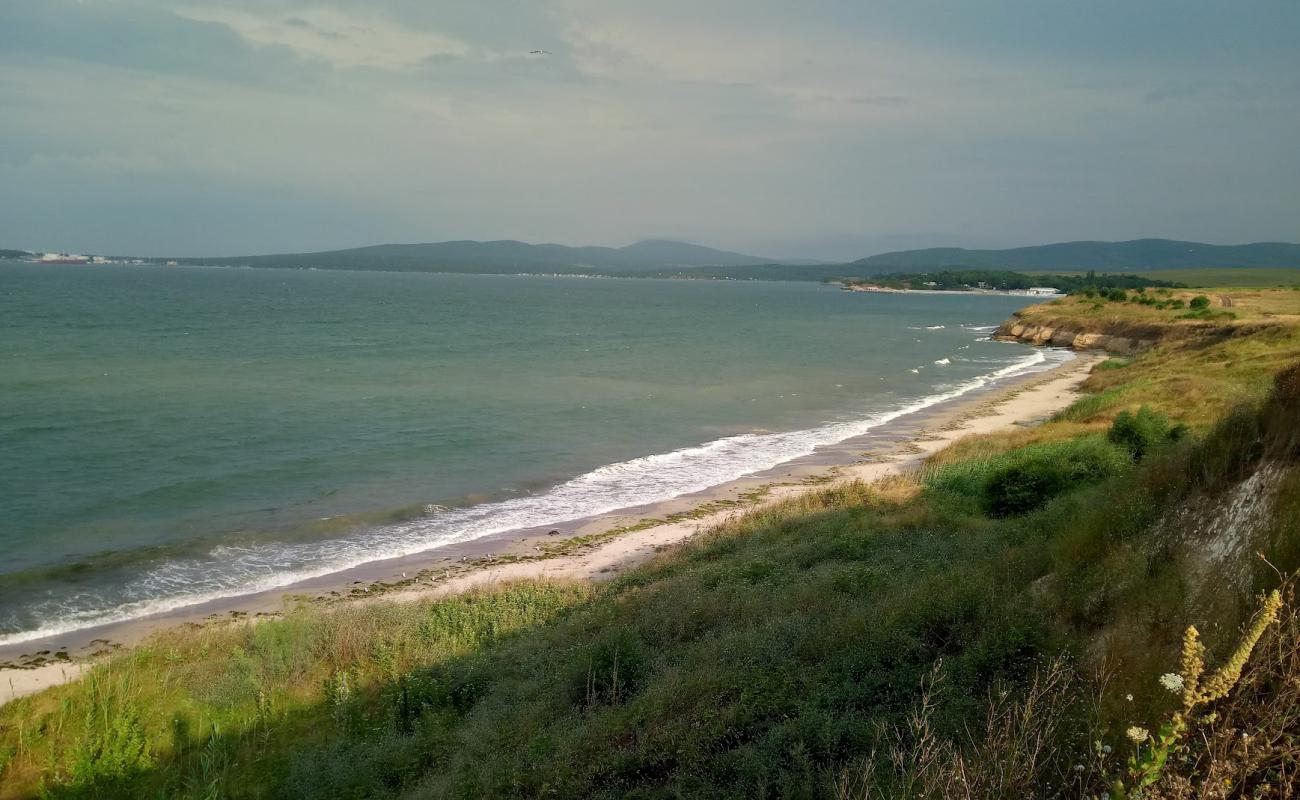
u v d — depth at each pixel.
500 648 12.91
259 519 23.80
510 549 21.61
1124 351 71.38
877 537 16.45
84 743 9.91
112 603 17.61
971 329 119.31
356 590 18.42
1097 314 87.25
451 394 47.28
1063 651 6.14
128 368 52.50
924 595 9.26
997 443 28.42
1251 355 38.38
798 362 70.25
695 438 36.81
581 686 10.16
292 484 27.48
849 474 28.92
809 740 6.68
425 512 24.98
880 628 8.73
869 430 38.34
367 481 28.28
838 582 12.14
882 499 20.97
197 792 9.09
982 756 4.97
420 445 33.81
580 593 16.28
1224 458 7.85
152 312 103.56
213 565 20.12
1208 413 25.28
